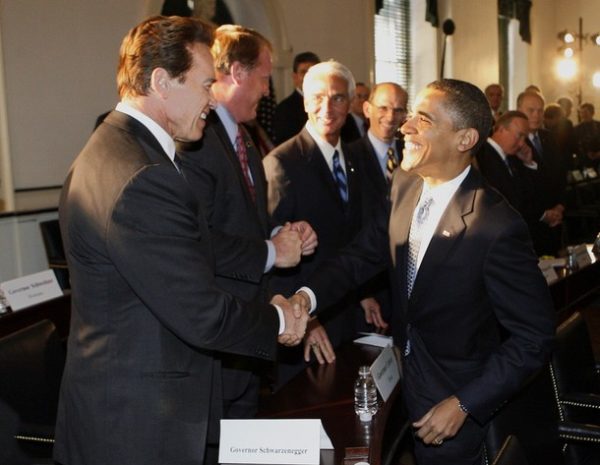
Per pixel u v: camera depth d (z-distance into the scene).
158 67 1.71
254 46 2.36
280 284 2.81
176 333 1.68
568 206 8.06
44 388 2.37
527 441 2.19
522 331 1.92
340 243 2.96
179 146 2.15
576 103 13.29
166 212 1.64
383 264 2.36
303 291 2.24
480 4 10.97
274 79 6.93
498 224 1.92
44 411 2.35
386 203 2.31
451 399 1.95
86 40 5.24
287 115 5.18
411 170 2.01
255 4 6.79
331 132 2.99
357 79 8.24
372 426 2.00
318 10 7.57
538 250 4.95
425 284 2.00
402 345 2.14
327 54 7.73
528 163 5.04
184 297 1.65
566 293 4.06
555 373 2.51
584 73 13.34
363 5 8.30
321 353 2.52
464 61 10.59
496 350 1.99
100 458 1.69
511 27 12.60
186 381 1.75
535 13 12.84
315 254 2.89
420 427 1.97
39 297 3.31
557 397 2.47
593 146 10.00
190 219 1.69
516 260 1.91
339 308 2.98
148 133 1.74
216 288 1.72
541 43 13.12
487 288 1.94
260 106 6.17
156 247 1.63
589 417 2.64
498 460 1.54
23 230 4.55
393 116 3.66
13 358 2.29
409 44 9.90
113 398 1.69
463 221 1.95
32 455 2.25
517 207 4.58
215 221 2.22
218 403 1.90
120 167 1.66
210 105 1.81
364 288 3.26
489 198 1.97
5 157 4.64
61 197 1.79
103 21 5.36
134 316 1.70
